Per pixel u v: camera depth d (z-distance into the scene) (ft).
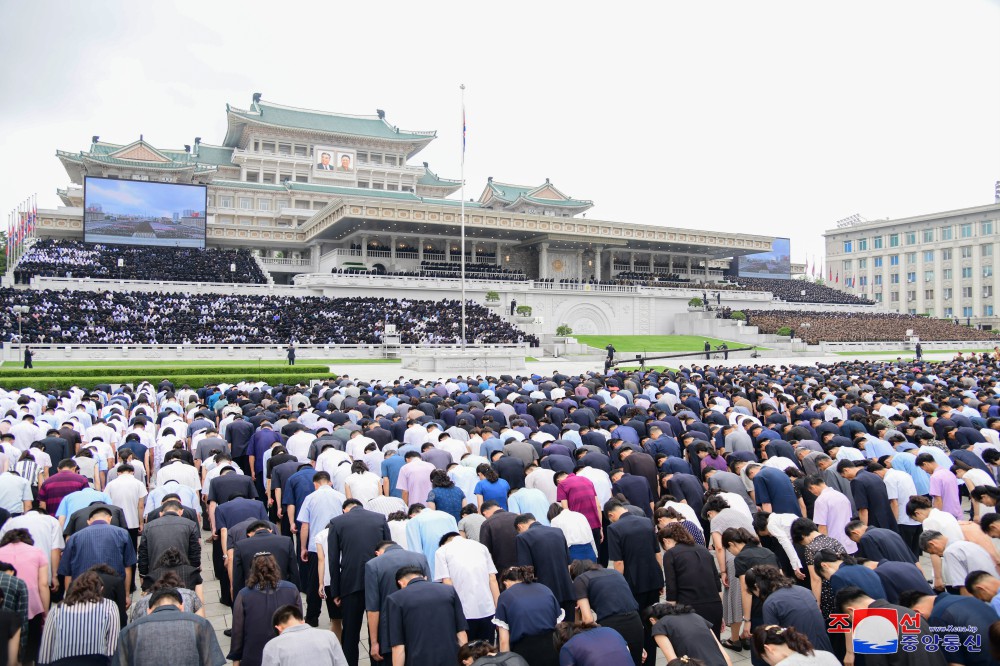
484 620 26.76
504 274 276.00
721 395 76.07
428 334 197.77
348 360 179.11
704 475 40.63
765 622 23.06
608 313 284.82
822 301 348.59
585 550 31.86
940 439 52.08
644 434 54.08
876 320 311.68
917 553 38.42
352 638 29.55
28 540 28.14
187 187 252.21
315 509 34.30
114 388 107.76
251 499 36.17
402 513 32.12
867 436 46.14
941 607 22.17
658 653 32.42
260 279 239.09
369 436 49.88
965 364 130.72
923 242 417.90
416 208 255.29
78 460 43.47
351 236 277.64
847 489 37.24
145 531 29.60
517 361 162.61
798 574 30.14
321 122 367.66
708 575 27.20
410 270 276.62
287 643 20.88
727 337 266.16
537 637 23.31
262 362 163.94
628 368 172.45
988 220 390.63
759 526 32.04
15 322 160.86
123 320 176.04
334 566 29.81
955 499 37.42
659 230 308.60
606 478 38.34
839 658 24.30
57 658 22.41
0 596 23.57
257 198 330.34
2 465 41.47
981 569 26.25
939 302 408.05
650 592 28.94
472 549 27.61
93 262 226.79
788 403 67.41
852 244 455.22
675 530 28.17
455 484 38.75
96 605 23.17
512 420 56.65
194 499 37.14
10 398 74.59
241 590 24.67
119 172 304.50
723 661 21.75
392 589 25.66
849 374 108.99
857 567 24.63
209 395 81.05
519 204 354.54
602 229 295.69
